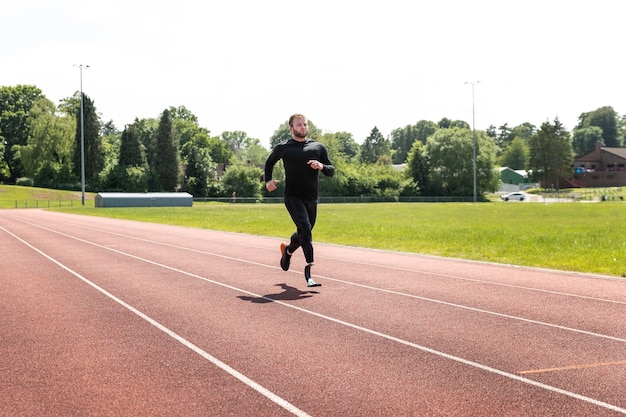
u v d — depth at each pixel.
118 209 56.84
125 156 101.88
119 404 4.02
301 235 8.88
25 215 42.19
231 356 5.22
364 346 5.57
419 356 5.22
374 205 69.25
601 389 4.34
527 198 93.00
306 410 3.90
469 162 93.06
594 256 13.24
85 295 8.46
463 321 6.67
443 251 14.90
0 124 109.25
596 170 130.75
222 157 144.50
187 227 26.00
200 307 7.51
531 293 8.59
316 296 8.32
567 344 5.65
